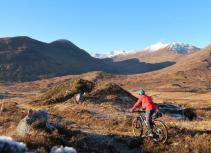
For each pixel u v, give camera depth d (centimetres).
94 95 4594
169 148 1858
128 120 2970
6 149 942
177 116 3722
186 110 3938
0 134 2022
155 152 1836
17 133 1873
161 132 1889
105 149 1814
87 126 2645
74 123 2831
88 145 1800
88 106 4059
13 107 4081
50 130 1842
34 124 1841
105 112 3691
